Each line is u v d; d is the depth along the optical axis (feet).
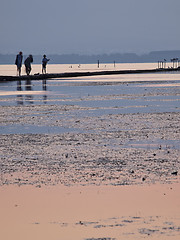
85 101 254.68
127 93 302.86
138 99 262.88
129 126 165.68
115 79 487.61
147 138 142.31
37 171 102.53
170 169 103.04
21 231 67.46
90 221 71.20
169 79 473.26
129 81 442.09
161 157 115.75
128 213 74.59
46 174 99.76
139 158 114.93
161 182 92.32
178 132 151.94
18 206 78.69
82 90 332.19
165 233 65.72
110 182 92.84
